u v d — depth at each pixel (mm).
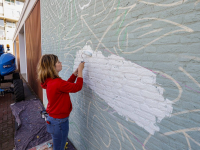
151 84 1070
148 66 1078
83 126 2074
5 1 23969
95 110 1769
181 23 863
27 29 6176
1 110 3939
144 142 1171
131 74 1227
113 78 1429
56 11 2664
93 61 1707
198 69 812
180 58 884
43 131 2842
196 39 807
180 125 918
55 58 1563
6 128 3027
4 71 4496
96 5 1559
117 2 1281
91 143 1908
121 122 1385
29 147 2387
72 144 2479
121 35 1278
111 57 1424
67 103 1603
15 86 4242
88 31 1748
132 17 1155
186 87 869
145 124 1146
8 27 25594
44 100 4000
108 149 1586
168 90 963
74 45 2123
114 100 1444
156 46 1009
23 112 3639
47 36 3332
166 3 924
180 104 906
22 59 10438
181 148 922
